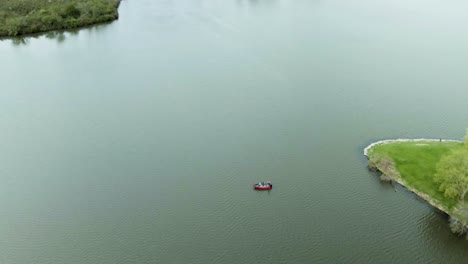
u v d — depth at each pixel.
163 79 196.75
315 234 113.31
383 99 175.00
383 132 153.62
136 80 197.12
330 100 175.25
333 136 152.50
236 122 162.25
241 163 140.12
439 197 121.31
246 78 194.75
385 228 114.62
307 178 132.62
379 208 120.56
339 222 116.69
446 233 113.00
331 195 125.75
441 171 120.88
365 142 148.50
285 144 148.88
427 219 116.75
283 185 130.12
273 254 108.19
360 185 128.88
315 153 143.75
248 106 172.62
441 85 184.88
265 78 194.12
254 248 110.00
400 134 152.00
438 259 106.25
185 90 186.12
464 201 117.25
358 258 106.50
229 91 184.12
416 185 126.06
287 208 121.69
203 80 194.12
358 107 170.00
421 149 137.62
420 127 156.00
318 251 108.62
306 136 152.88
